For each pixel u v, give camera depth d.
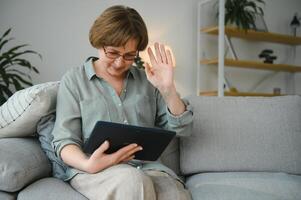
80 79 1.15
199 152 1.41
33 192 0.94
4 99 2.22
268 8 3.89
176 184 1.00
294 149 1.43
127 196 0.83
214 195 1.09
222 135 1.43
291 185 1.20
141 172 0.88
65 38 2.88
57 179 1.06
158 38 3.28
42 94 1.12
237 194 1.10
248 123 1.46
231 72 3.70
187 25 3.42
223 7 3.07
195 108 1.46
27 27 2.74
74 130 1.07
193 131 1.42
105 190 0.87
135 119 1.16
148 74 1.14
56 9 2.84
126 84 1.21
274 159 1.41
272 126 1.46
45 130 1.16
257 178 1.27
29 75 2.73
